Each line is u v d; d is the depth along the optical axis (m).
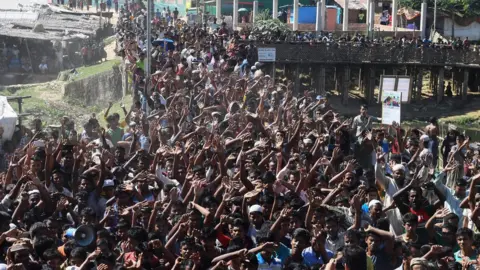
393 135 23.61
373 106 55.19
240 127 20.47
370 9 59.16
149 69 29.30
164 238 13.12
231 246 11.96
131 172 16.77
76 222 13.72
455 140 23.83
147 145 19.94
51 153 15.23
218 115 21.58
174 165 15.96
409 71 56.62
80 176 15.21
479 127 52.78
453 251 13.09
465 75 56.62
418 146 19.81
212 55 37.47
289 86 27.30
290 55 51.56
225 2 64.75
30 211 13.51
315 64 52.66
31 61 57.44
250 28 54.78
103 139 18.81
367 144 20.02
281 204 13.91
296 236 11.86
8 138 22.75
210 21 56.38
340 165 17.59
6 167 20.89
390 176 16.06
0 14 63.50
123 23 55.66
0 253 12.08
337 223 12.91
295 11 59.50
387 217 13.92
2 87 50.97
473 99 57.47
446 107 56.38
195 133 18.80
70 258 11.50
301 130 19.98
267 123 22.52
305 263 11.95
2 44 57.53
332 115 22.39
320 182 15.18
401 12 67.56
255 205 13.05
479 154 20.23
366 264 10.68
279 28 55.06
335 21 63.16
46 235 12.09
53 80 55.31
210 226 12.77
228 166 16.47
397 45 54.53
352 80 59.25
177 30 46.41
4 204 14.19
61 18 63.81
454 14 67.12
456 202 15.00
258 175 15.12
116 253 12.38
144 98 25.98
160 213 13.45
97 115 39.06
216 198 14.10
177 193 13.95
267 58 43.03
